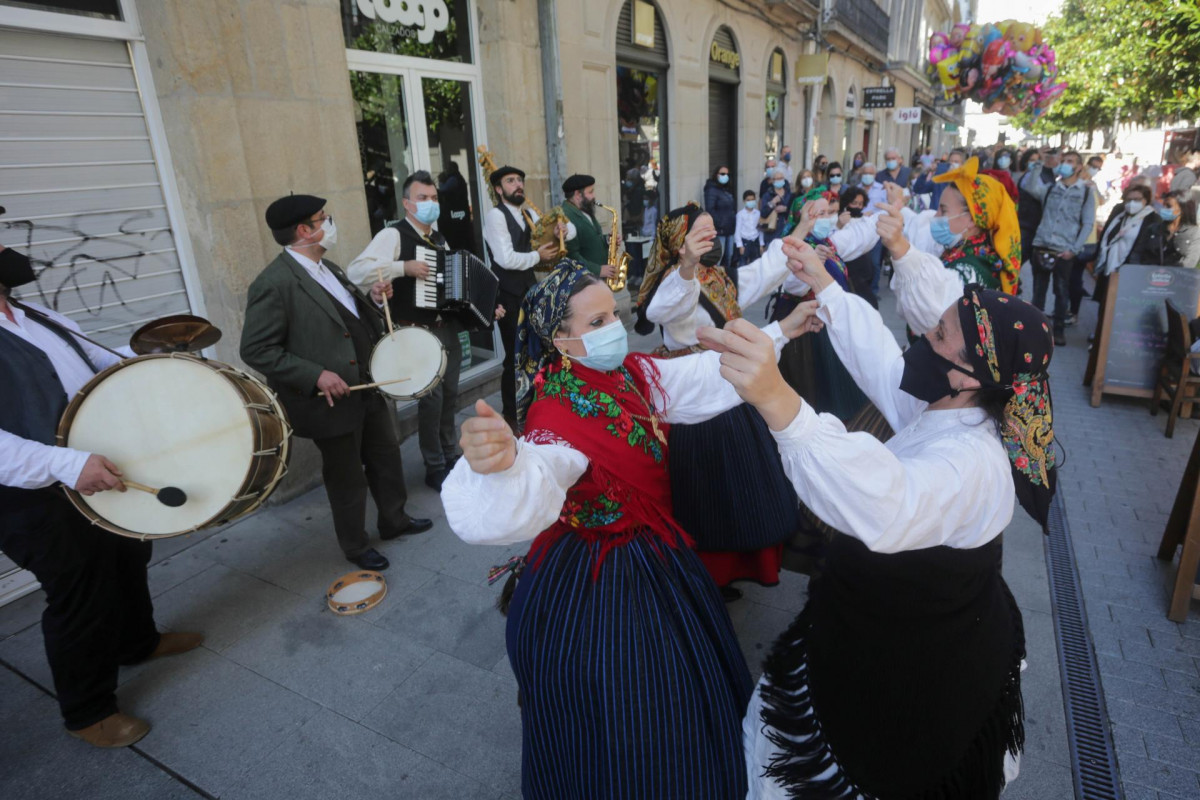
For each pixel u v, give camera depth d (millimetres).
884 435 2588
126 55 3172
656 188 8547
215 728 2330
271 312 2752
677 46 8281
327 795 2086
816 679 1356
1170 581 3021
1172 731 2248
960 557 1198
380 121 4781
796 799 1368
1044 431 1229
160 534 2070
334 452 3014
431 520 3645
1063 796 2027
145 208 3303
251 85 3488
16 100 2844
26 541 2031
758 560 2385
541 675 1539
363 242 4246
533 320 1610
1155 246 5070
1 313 2047
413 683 2523
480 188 5648
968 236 3109
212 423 2094
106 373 2029
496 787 2104
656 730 1465
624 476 1582
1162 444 4418
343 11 4395
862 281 4383
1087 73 16625
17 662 2633
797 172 13695
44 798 2076
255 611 2932
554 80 5703
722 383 1885
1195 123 14570
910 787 1282
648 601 1557
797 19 11695
